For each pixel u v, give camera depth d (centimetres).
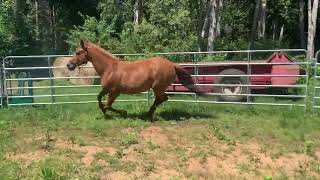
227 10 3591
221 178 820
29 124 1148
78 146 967
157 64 1129
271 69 1416
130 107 1330
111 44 2417
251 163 893
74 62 1145
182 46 2509
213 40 2528
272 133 1061
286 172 857
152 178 811
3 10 3103
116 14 3031
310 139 1024
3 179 780
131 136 1007
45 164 850
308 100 1325
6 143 977
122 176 817
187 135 1043
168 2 2598
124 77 1133
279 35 4544
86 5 4391
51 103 1356
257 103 1283
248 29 3912
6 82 1353
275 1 4038
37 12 3759
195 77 1359
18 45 2992
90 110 1300
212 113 1251
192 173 834
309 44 2795
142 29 2505
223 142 1002
